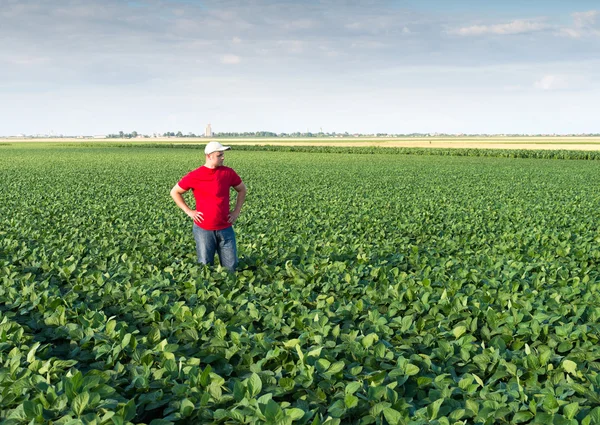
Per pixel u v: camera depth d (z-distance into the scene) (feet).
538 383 15.78
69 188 88.28
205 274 28.68
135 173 130.62
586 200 74.79
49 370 15.99
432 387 16.01
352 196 78.59
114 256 33.60
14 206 62.90
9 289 24.25
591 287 25.46
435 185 100.58
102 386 14.34
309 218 53.26
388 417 13.07
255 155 246.88
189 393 14.80
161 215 53.93
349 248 36.86
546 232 43.86
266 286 26.05
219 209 30.04
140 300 23.09
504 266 30.76
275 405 12.65
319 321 20.01
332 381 15.49
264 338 18.52
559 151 231.09
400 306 22.80
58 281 28.14
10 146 388.37
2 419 13.65
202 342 19.36
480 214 58.08
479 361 17.07
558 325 20.59
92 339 18.81
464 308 22.35
